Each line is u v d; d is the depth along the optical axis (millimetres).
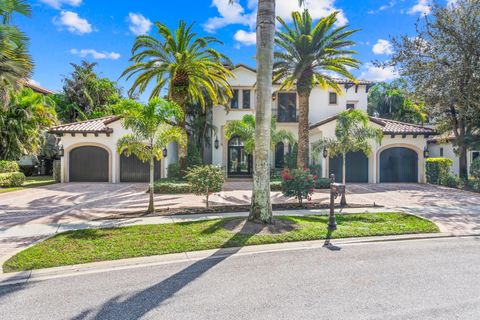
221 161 25156
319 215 10172
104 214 10562
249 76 25484
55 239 7156
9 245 6891
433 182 21141
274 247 6898
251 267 5645
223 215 10133
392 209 11578
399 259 6098
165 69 18438
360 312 3910
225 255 6359
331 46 18797
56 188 18359
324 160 21750
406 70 19312
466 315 3826
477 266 5684
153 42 17766
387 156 22125
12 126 20750
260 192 8500
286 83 21156
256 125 8516
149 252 6355
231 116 25359
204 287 4738
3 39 12008
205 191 11344
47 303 4203
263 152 8469
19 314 3889
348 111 14648
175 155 24391
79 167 22078
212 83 20188
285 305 4117
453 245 7148
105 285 4824
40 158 30781
